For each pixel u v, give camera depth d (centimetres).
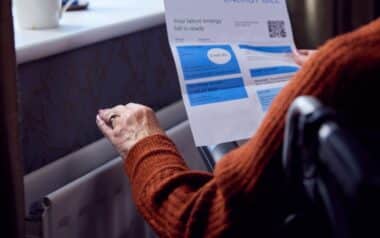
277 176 69
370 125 65
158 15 142
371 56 65
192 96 99
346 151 50
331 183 53
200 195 79
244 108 101
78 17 136
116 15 138
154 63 149
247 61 106
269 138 68
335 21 163
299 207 69
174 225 82
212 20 106
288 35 113
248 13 110
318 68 66
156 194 86
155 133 101
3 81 91
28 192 115
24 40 112
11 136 95
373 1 169
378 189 48
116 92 138
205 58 103
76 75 125
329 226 63
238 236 74
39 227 108
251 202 71
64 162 122
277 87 105
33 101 116
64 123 125
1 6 88
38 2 120
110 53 134
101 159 131
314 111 55
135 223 130
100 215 122
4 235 100
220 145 102
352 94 65
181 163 93
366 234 53
